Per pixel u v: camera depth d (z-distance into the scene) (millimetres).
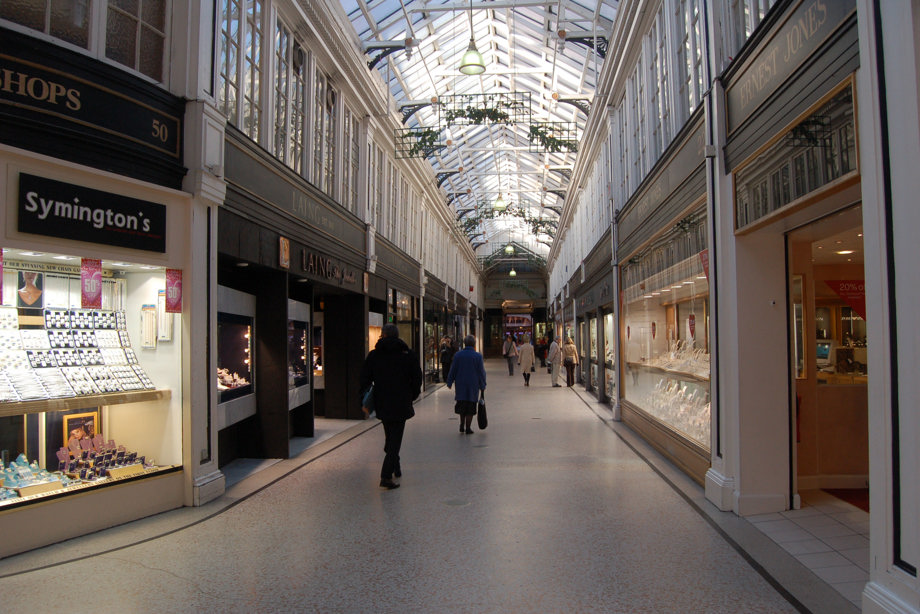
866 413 5516
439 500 5367
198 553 4043
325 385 11062
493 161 20766
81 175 4344
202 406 5254
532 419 10688
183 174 5117
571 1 9680
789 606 3174
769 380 4754
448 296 22656
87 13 4488
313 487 5879
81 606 3240
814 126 3418
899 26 2604
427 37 11305
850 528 4344
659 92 7699
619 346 10391
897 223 2639
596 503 5203
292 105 7855
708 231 5176
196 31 5223
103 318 5133
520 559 3898
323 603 3271
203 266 5270
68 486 4391
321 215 8539
